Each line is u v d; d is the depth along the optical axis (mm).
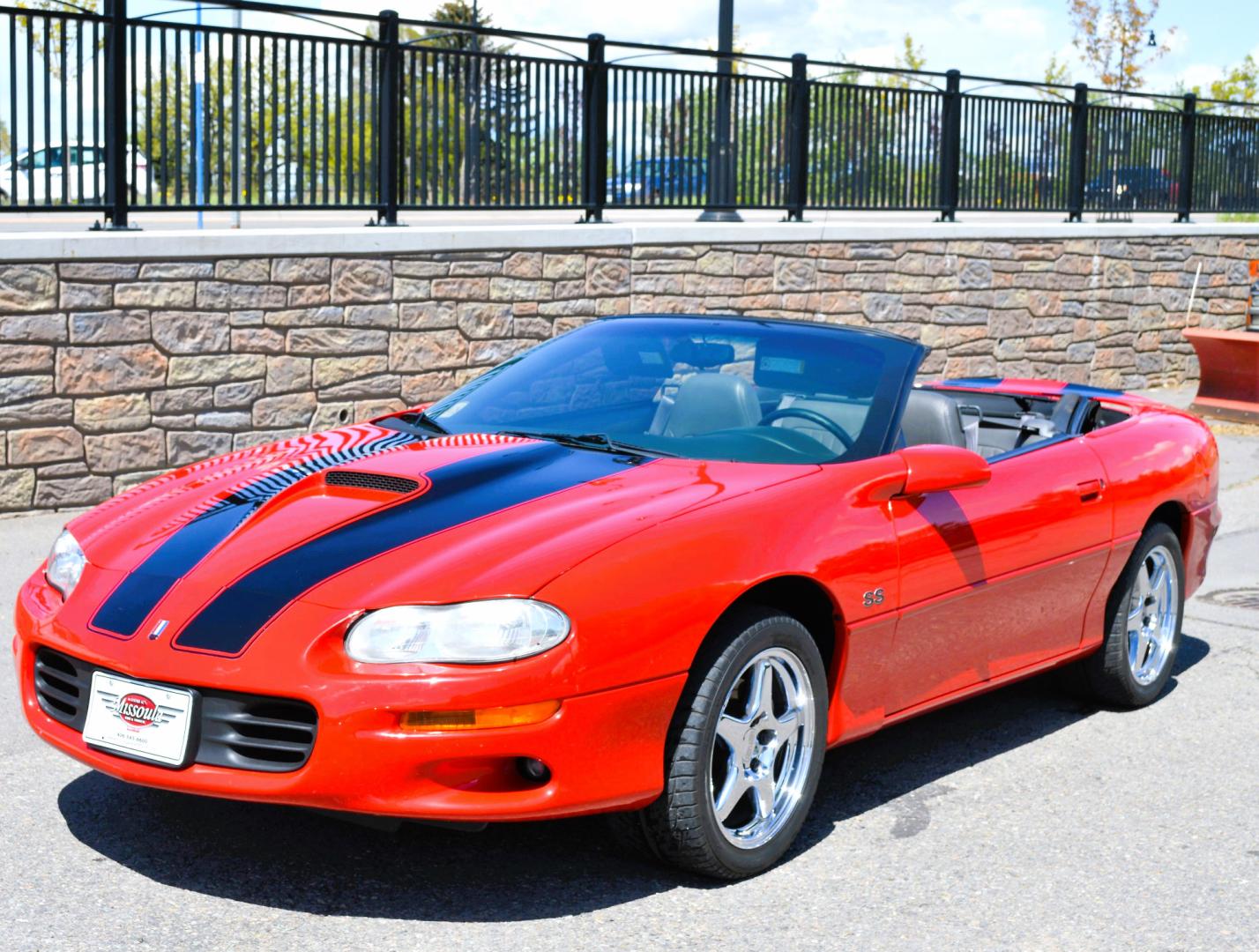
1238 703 5344
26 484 7695
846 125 12188
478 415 4504
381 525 3494
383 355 9039
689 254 10703
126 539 3697
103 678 3312
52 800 3961
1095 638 5016
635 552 3332
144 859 3564
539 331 9859
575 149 10336
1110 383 14344
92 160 8023
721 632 3434
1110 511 4852
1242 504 9359
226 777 3148
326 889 3416
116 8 7988
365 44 9094
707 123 11180
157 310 8023
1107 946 3254
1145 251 14414
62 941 3096
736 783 3508
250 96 8602
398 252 9016
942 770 4508
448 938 3166
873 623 3844
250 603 3260
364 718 3041
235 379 8391
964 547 4168
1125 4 32375
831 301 11758
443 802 3109
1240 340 12703
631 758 3260
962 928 3320
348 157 9086
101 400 7891
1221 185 15805
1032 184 13742
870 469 3971
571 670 3131
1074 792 4320
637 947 3152
